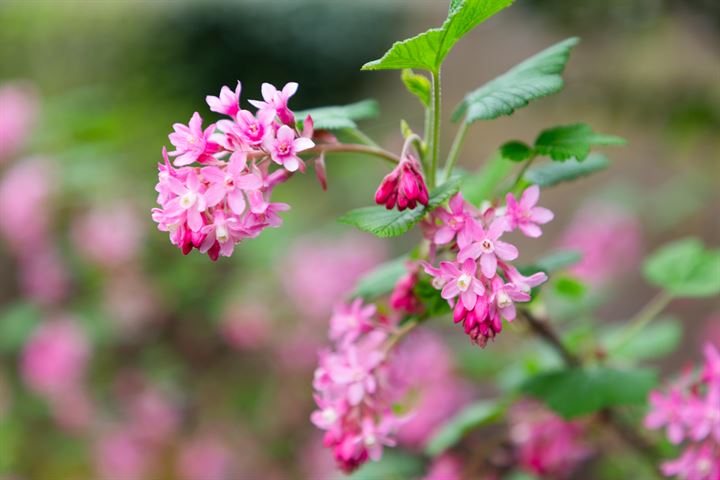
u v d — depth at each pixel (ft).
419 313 1.73
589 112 3.17
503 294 1.52
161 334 3.39
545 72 1.67
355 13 6.63
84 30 5.85
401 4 6.78
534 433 2.05
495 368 2.49
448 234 1.56
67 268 3.35
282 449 3.44
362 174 4.28
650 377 1.79
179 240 1.52
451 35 1.55
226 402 3.46
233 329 3.23
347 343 1.73
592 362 1.89
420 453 2.38
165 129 4.22
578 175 1.77
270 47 6.56
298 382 3.40
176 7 6.29
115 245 3.17
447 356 2.53
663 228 3.69
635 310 4.11
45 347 3.32
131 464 3.44
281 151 1.53
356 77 6.72
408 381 1.81
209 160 1.53
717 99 2.93
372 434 1.67
